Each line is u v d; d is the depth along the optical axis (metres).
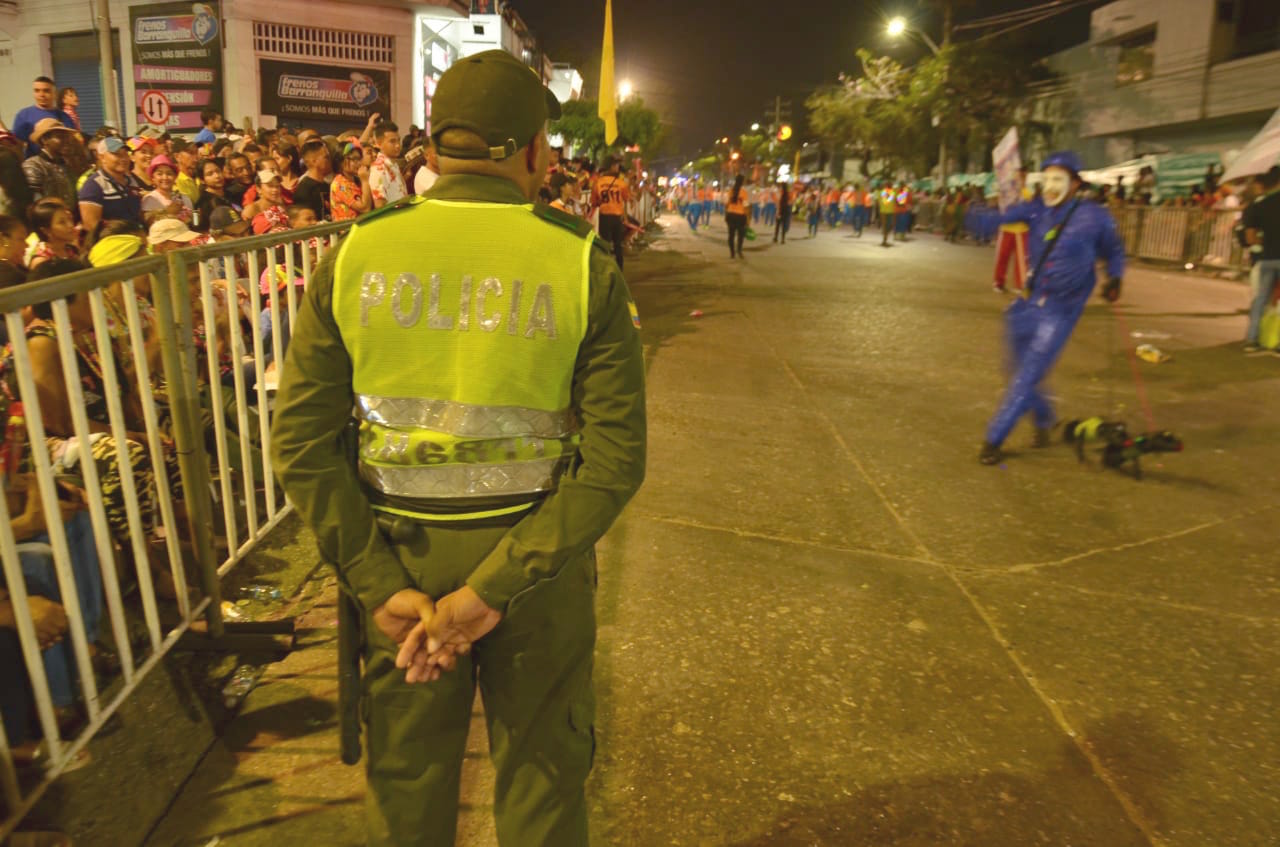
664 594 3.58
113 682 2.64
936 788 2.57
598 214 13.43
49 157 6.89
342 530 1.53
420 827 1.72
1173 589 3.80
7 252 4.15
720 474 4.92
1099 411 6.45
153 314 3.53
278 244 3.69
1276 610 3.65
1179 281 15.24
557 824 1.73
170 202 7.11
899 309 10.70
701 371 7.22
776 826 2.41
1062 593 3.74
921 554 4.06
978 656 3.24
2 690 2.24
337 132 17.28
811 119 39.84
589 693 1.77
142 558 2.69
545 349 1.51
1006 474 5.11
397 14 16.98
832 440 5.60
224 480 3.37
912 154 36.00
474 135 1.55
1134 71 28.30
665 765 2.62
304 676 2.97
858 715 2.88
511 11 21.09
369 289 1.51
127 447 2.64
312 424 1.53
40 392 2.87
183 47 16.61
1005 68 32.50
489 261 1.51
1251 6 24.39
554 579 1.63
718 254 17.95
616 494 1.53
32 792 2.25
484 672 1.71
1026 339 5.32
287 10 16.38
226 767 2.54
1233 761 2.73
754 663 3.14
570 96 31.33
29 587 2.43
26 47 17.34
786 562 3.91
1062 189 5.07
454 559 1.56
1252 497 4.84
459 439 1.52
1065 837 2.41
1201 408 6.58
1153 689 3.08
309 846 2.27
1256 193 11.89
